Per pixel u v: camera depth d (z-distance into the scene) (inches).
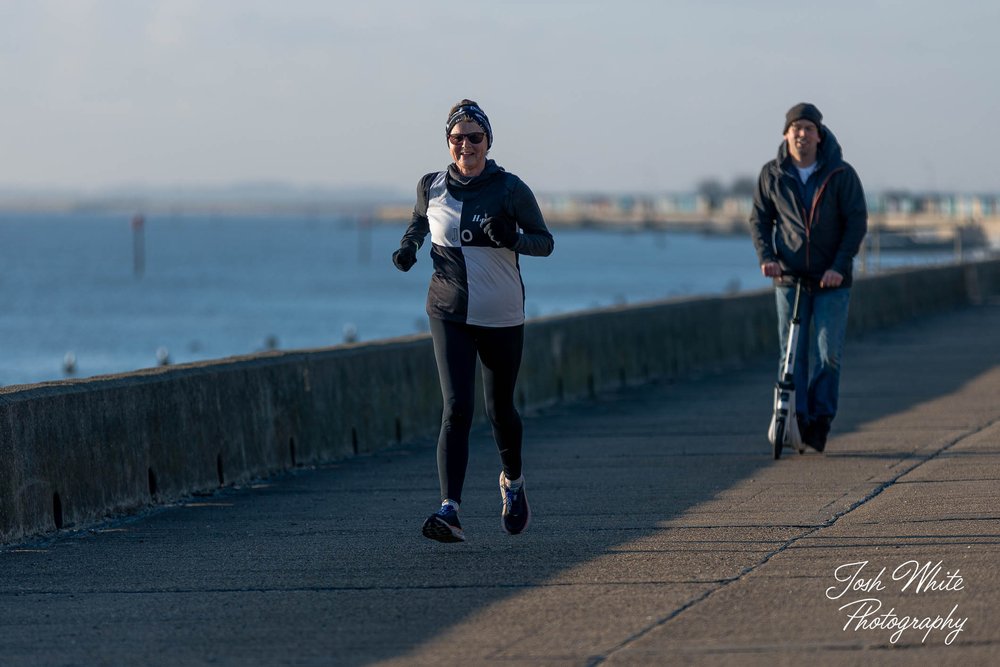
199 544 814.5
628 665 535.5
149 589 697.6
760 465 1062.4
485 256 761.6
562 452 1168.2
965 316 2992.1
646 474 1033.5
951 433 1199.6
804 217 1088.8
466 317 764.6
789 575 681.6
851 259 1082.7
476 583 688.4
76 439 887.1
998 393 1515.7
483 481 1039.6
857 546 744.3
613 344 1713.8
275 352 1160.2
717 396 1601.9
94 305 7490.2
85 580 722.8
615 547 764.6
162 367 1016.9
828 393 1092.5
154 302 7755.9
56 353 4709.6
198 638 599.2
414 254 780.0
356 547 788.6
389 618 624.4
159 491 960.9
